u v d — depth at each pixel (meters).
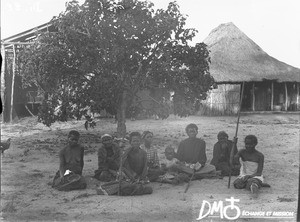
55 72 10.83
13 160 9.10
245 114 22.20
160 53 10.91
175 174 7.32
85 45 10.49
